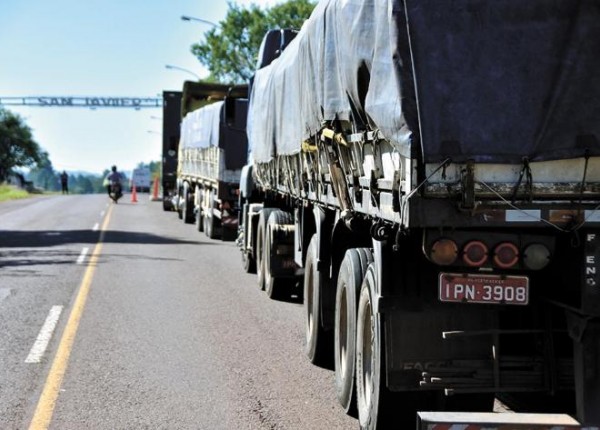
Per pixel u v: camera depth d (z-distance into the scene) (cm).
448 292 838
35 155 18400
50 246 3472
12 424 1073
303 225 1612
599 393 791
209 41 10056
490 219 791
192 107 5175
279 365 1400
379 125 879
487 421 767
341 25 1064
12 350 1484
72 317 1798
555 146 793
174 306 1964
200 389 1245
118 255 3111
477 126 792
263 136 2070
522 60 805
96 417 1103
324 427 1069
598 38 811
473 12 812
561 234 823
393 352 891
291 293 2084
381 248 902
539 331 877
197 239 3850
